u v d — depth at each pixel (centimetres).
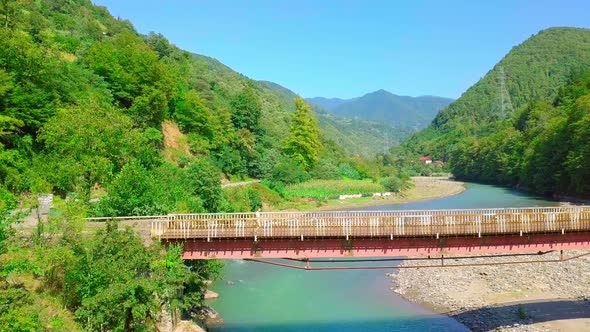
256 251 3216
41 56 4966
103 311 2478
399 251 3256
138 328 2600
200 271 3812
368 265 5500
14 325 1956
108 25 14225
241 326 3678
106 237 2686
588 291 4191
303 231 3139
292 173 11531
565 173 10575
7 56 4588
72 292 2630
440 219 3262
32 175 3844
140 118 7219
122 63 7575
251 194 8144
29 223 3322
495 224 3244
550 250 3372
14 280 2566
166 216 3475
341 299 4353
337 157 17088
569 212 3325
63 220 2856
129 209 3775
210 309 3994
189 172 6034
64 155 4159
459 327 3659
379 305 4194
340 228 3148
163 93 7600
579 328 3481
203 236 3147
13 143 4266
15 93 4450
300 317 3897
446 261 5378
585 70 18825
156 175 5253
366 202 11269
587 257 5031
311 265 5547
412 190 14588
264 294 4481
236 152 10306
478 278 4703
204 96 12050
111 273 2508
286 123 18775
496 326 3603
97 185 4678
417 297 4394
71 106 4884
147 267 2845
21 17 6400
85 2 14438
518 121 19550
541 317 3709
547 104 17700
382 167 18825
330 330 3619
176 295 3234
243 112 12094
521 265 4956
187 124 9244
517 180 14688
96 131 4419
